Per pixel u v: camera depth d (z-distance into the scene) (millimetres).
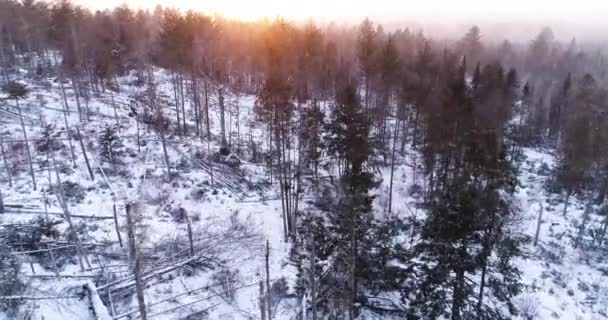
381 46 51469
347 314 19188
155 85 46969
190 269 21672
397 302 20109
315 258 20828
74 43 40281
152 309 18859
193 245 23469
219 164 33812
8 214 23844
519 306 20062
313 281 17797
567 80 51812
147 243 22578
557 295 21859
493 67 51250
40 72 46469
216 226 26031
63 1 41156
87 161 29281
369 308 19891
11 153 30422
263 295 17891
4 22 45219
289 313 19562
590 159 31828
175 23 37719
